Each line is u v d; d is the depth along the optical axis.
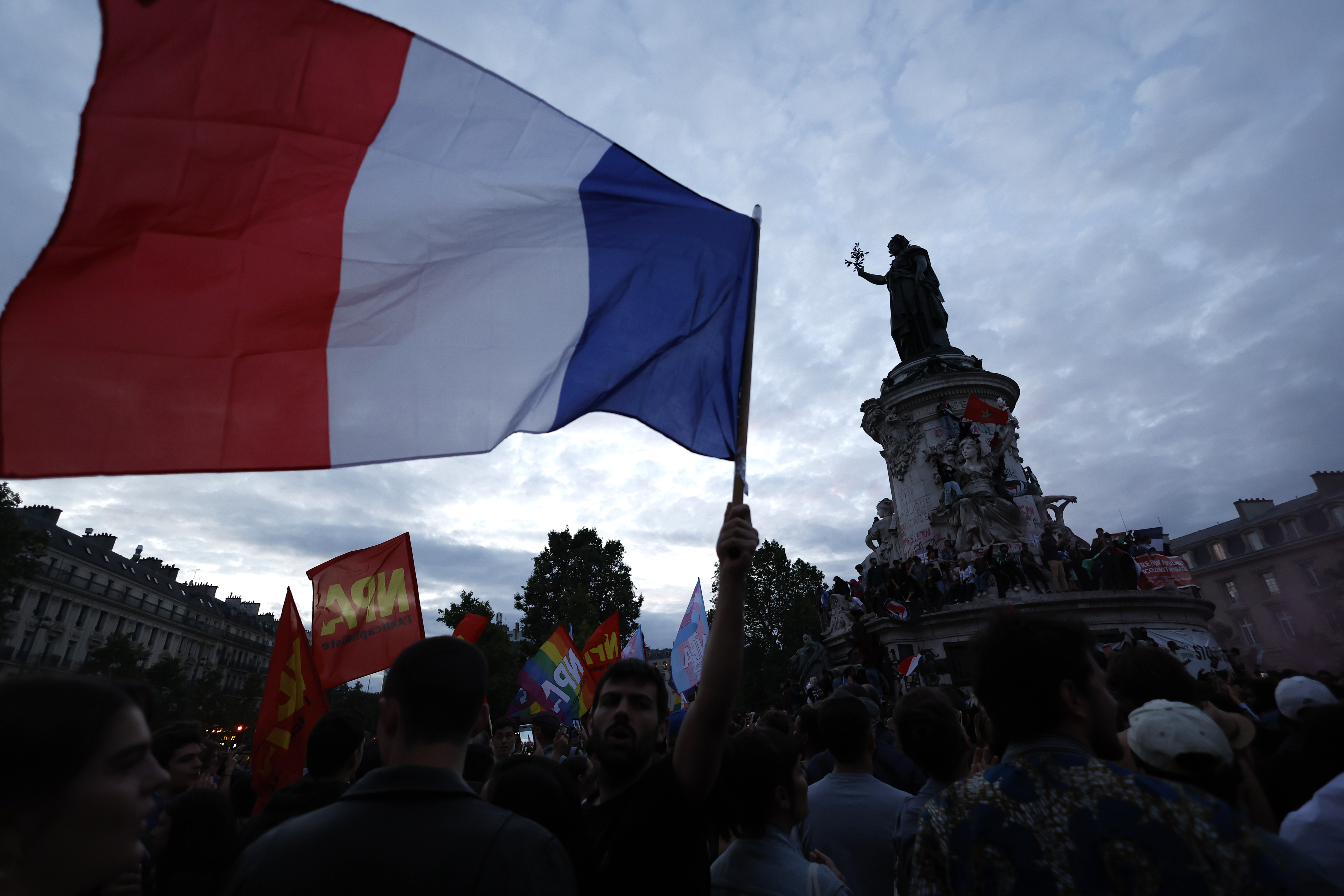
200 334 3.97
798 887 3.72
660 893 3.00
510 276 4.96
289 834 2.38
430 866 2.22
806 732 6.99
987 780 2.75
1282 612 81.19
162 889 4.00
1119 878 2.32
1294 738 4.57
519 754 3.94
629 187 5.39
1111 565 26.33
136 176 3.90
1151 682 4.30
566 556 83.00
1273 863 2.27
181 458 3.81
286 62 4.28
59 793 1.77
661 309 5.39
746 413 4.90
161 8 3.96
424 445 4.43
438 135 4.77
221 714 77.38
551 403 4.97
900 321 40.00
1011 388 34.03
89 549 81.12
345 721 4.89
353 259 4.45
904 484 34.31
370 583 9.81
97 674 2.05
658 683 3.80
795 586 76.31
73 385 3.63
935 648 25.92
